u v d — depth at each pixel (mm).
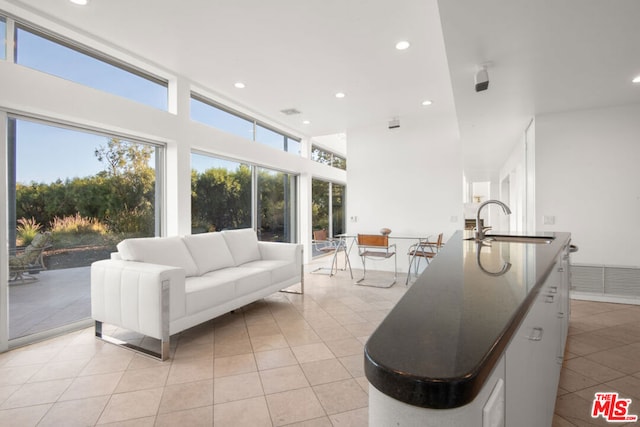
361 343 2635
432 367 440
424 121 5555
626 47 2367
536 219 4047
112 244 3363
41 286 2787
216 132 4406
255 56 3348
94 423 1651
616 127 3711
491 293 840
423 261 5594
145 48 3193
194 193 4406
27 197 2713
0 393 1918
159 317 2318
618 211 3727
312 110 5074
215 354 2434
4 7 2498
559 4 1877
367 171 5949
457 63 2617
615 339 2703
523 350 779
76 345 2609
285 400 1846
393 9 2572
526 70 2758
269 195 5953
